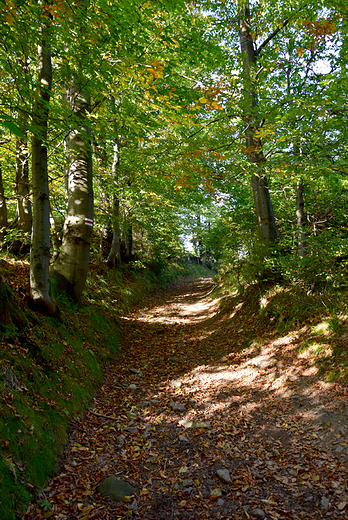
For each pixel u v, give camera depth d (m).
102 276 11.08
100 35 4.17
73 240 6.39
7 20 2.89
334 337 5.03
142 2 3.72
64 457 3.21
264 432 3.84
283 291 7.34
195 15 6.32
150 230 15.82
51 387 3.83
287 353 5.61
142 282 15.91
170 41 4.51
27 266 6.52
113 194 10.65
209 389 5.23
